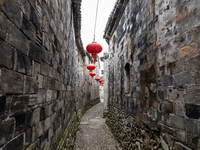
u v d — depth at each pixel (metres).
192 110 1.39
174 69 1.74
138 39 3.18
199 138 1.29
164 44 2.01
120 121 4.56
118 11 5.08
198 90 1.32
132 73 3.58
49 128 1.67
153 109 2.31
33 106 1.16
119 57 5.11
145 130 2.60
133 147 3.14
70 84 4.03
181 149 1.54
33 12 1.16
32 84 1.14
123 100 4.38
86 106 11.11
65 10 2.96
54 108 1.94
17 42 0.88
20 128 0.93
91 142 4.52
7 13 0.77
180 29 1.64
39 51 1.31
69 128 3.59
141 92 2.91
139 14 3.15
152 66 2.40
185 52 1.53
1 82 0.71
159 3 2.19
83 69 9.81
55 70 2.01
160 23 2.14
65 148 2.79
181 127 1.56
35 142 1.21
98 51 3.68
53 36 1.88
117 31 5.55
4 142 0.73
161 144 2.01
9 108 0.79
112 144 4.37
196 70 1.36
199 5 1.36
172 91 1.76
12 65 0.82
